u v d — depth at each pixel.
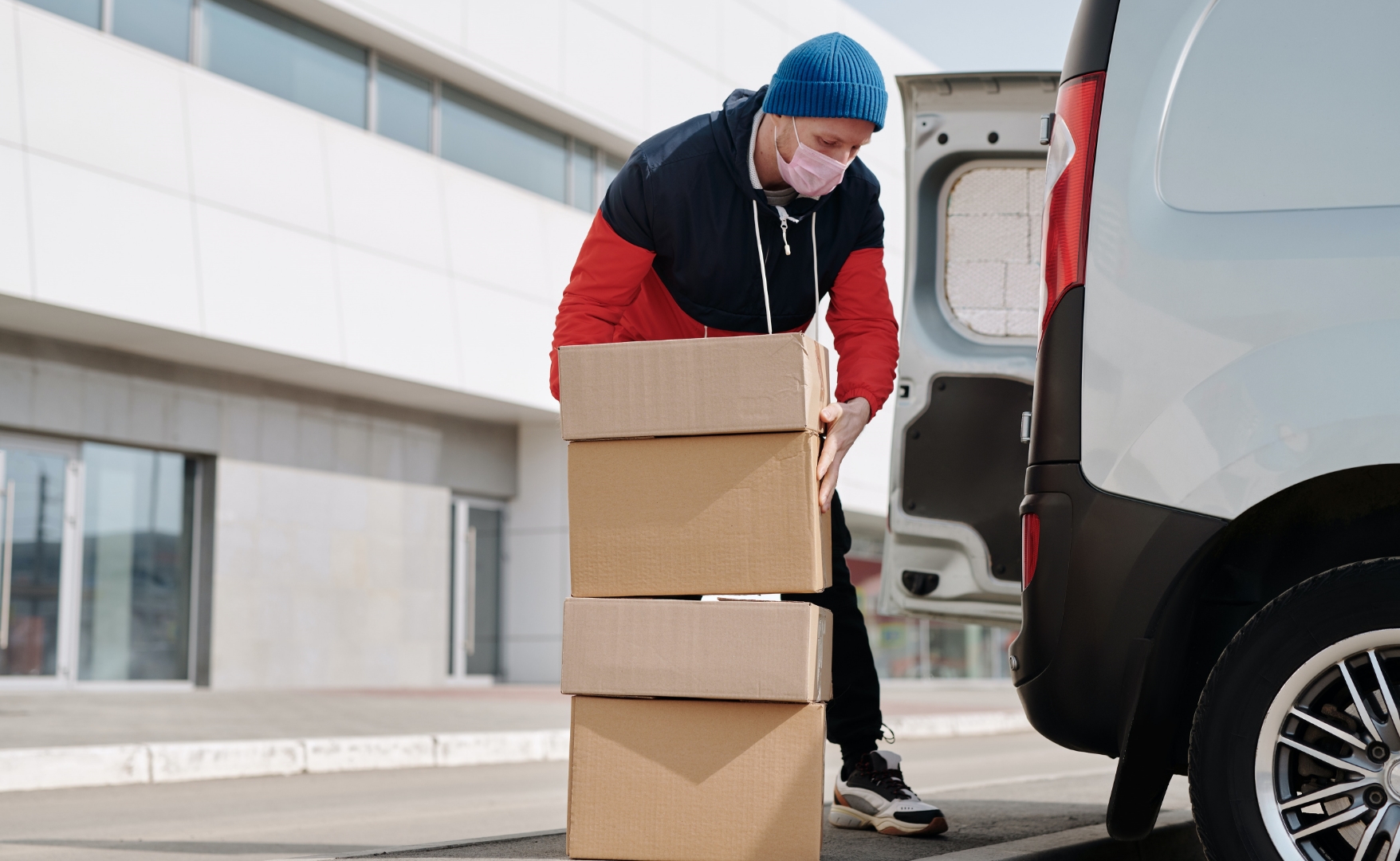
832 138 2.48
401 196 13.47
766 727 2.32
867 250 2.90
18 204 10.25
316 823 4.37
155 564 12.34
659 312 2.89
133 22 11.46
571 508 2.42
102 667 11.84
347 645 13.74
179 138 11.48
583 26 15.66
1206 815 2.17
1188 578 2.23
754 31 18.34
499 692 12.90
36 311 10.55
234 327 11.68
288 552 13.26
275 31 12.68
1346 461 2.10
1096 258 2.37
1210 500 2.21
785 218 2.66
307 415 13.55
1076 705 2.32
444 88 14.38
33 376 11.29
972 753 8.19
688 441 2.37
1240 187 2.29
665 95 16.75
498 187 14.61
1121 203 2.37
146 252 11.06
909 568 3.94
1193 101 2.35
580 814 2.39
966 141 4.01
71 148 10.66
